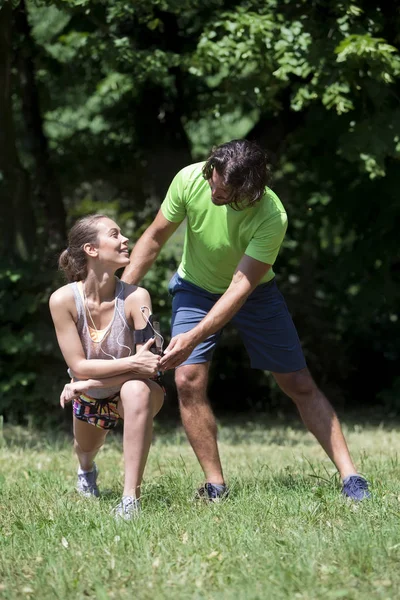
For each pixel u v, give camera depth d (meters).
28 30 24.56
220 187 9.35
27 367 22.70
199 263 10.65
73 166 29.06
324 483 11.32
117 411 10.20
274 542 8.12
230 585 7.05
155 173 27.17
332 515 9.32
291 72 20.73
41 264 23.09
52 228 25.47
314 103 23.73
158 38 24.73
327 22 20.75
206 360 10.77
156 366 9.66
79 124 30.06
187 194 10.39
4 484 11.87
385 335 28.69
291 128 26.36
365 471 12.49
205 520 8.98
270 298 10.77
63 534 8.77
